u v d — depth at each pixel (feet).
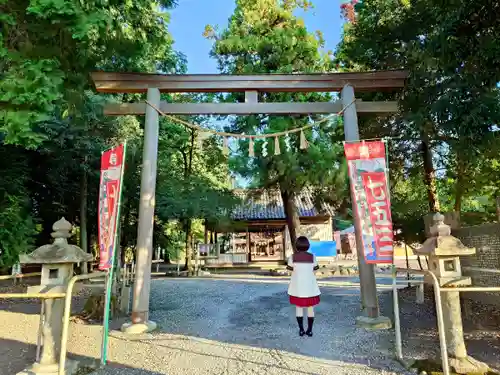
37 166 39.22
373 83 20.71
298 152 34.88
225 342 15.07
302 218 63.67
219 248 64.54
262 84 20.67
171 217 49.70
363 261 18.26
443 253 11.25
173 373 11.62
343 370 11.56
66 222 11.97
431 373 10.87
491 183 26.71
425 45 19.93
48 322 11.33
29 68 13.28
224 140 19.24
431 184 26.45
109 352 13.94
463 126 18.13
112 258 13.64
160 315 21.16
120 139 39.09
